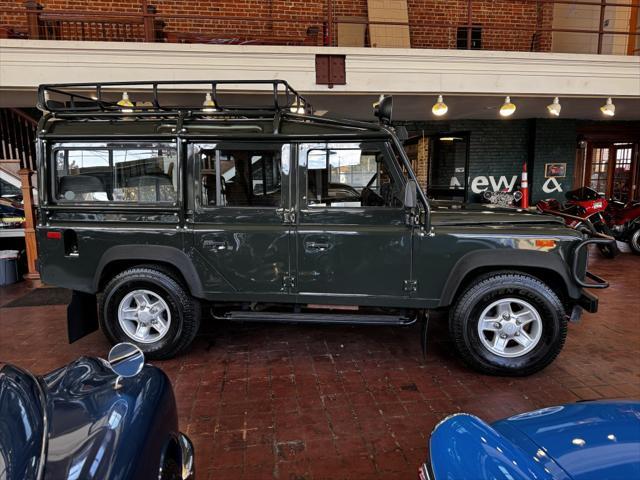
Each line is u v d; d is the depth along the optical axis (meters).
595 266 7.12
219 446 2.49
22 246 7.25
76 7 7.66
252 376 3.33
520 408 2.87
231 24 8.20
